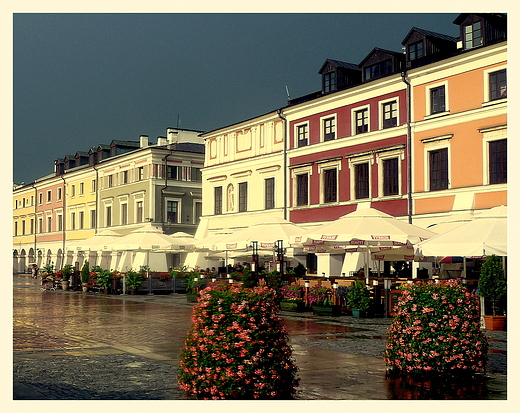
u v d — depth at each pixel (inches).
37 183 3161.9
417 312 407.5
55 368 435.8
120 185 2384.4
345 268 1298.0
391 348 420.8
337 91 1390.3
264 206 1621.6
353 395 350.6
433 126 1184.2
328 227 880.9
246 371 320.8
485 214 719.7
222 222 1788.9
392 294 792.9
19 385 379.9
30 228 3270.2
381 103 1301.7
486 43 1109.7
